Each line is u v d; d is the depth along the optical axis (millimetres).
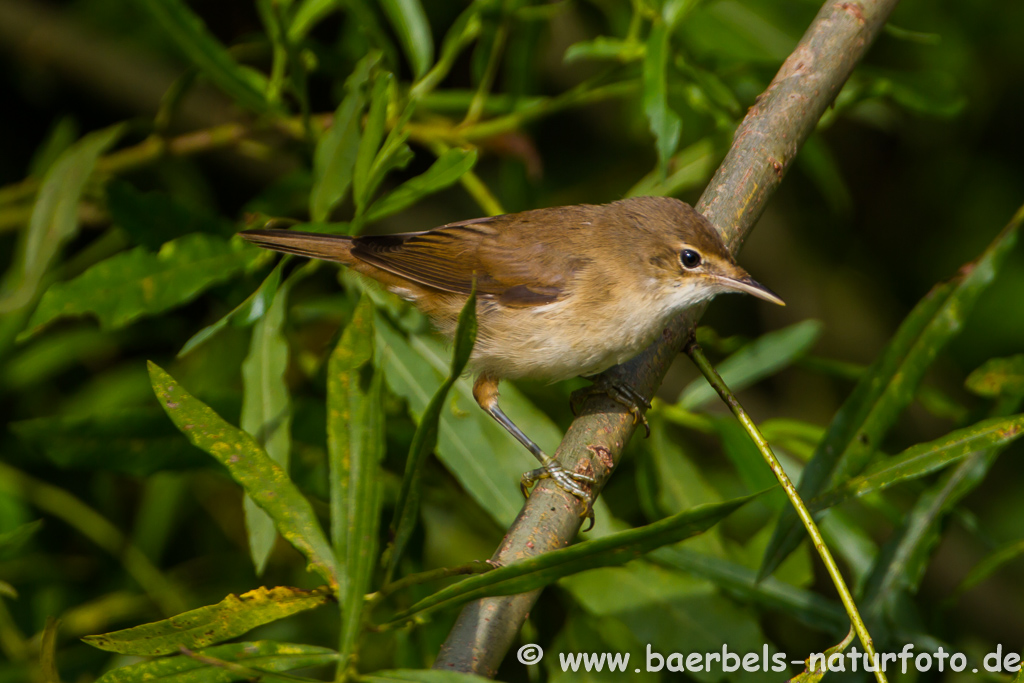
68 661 8344
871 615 7133
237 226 8406
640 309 7441
